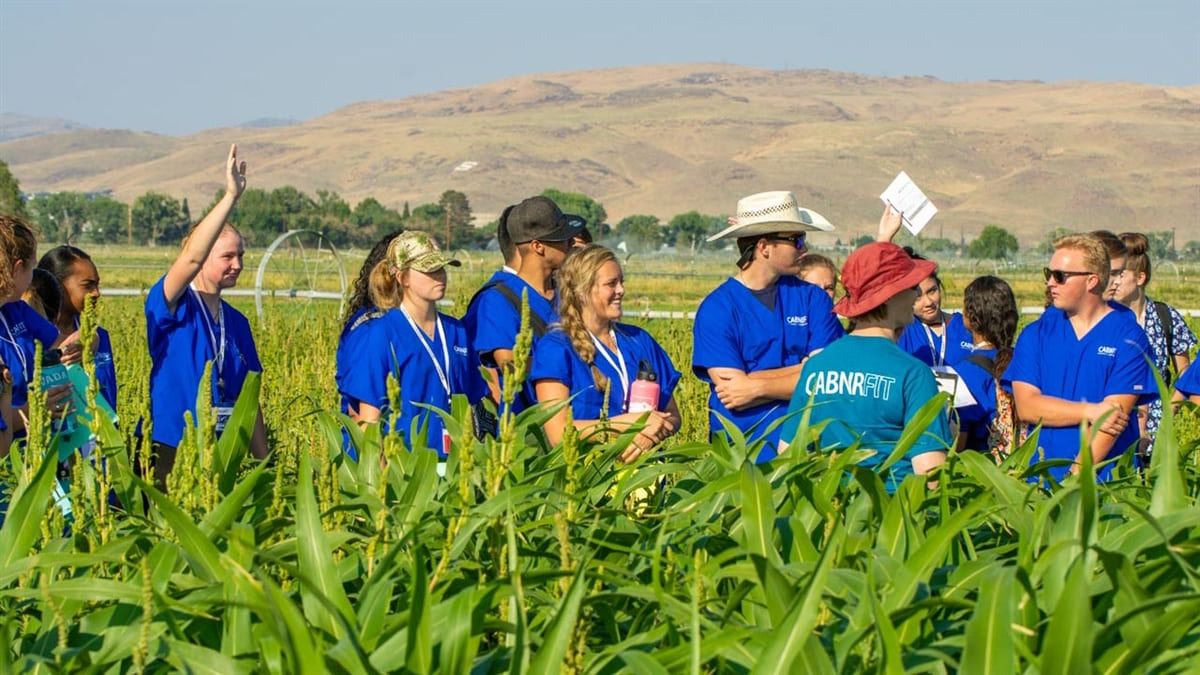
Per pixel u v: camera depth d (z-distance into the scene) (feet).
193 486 13.69
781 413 22.36
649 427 19.61
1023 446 15.99
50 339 19.86
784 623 9.53
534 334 22.15
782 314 22.86
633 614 12.82
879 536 12.60
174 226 559.79
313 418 18.28
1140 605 9.66
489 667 10.66
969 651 9.48
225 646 11.10
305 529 11.31
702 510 14.16
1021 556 11.80
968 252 475.72
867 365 17.08
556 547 13.32
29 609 12.84
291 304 76.74
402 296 21.58
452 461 14.58
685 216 595.47
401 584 12.43
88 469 14.30
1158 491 12.68
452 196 536.01
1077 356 21.18
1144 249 25.58
